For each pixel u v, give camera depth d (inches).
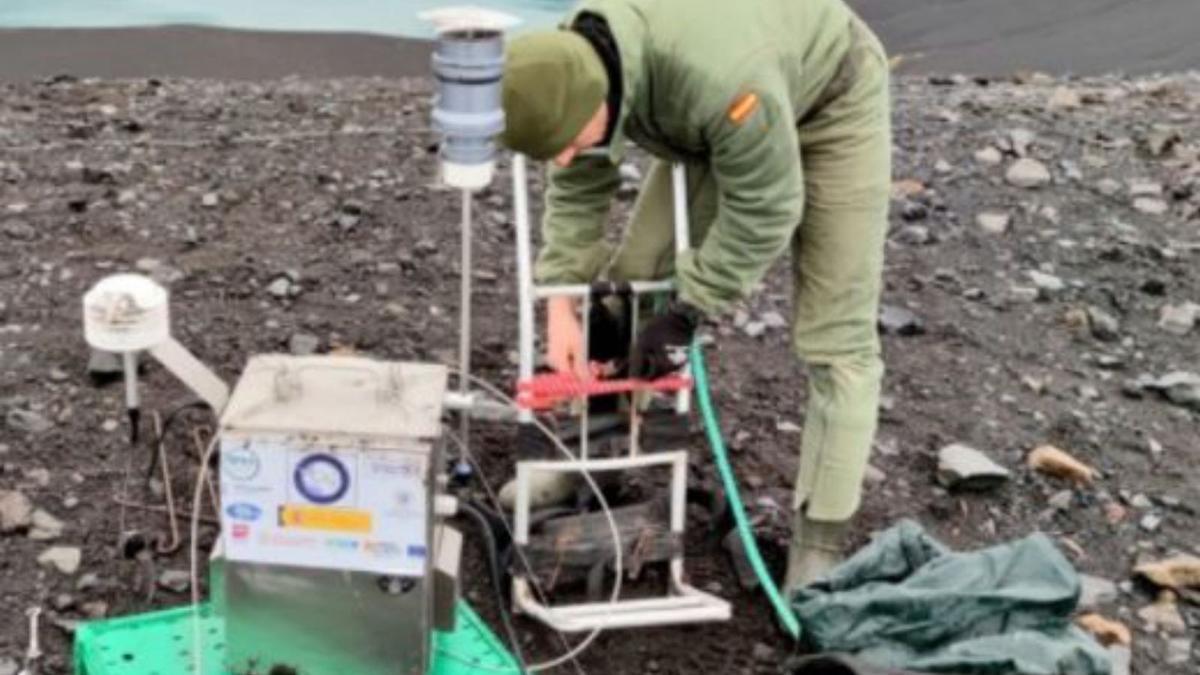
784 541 175.9
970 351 227.1
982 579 152.8
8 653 153.4
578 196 155.7
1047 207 277.7
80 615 158.4
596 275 159.9
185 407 180.1
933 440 202.7
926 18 435.5
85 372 198.5
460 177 130.7
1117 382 222.7
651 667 157.5
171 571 164.2
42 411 189.8
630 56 131.0
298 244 241.3
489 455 185.5
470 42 124.3
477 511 162.6
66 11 389.7
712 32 131.6
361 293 227.5
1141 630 169.8
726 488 169.5
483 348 214.7
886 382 216.2
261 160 272.8
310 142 283.1
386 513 125.8
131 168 265.0
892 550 158.9
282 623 130.9
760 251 139.1
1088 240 266.1
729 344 223.6
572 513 163.0
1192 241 268.8
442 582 134.2
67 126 284.8
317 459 124.1
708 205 152.7
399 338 214.8
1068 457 197.5
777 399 209.8
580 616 153.3
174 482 178.2
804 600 153.0
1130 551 183.5
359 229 247.8
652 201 157.4
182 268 229.8
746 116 130.8
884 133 150.9
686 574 171.2
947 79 367.9
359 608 130.0
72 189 254.7
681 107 134.5
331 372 131.0
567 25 136.0
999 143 303.4
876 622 149.3
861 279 153.4
